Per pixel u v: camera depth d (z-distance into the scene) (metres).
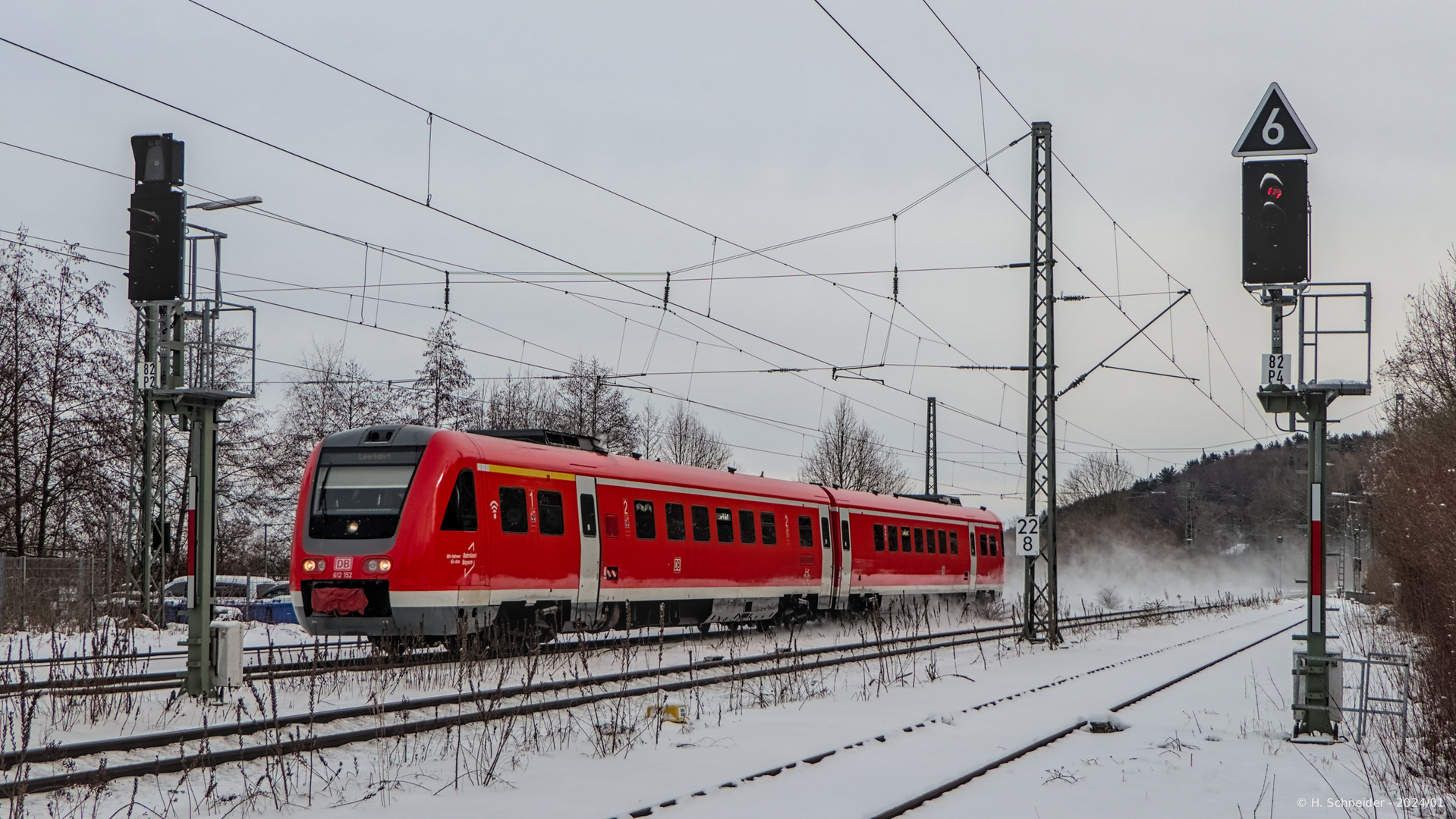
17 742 10.91
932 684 18.23
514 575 19.88
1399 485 30.53
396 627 18.34
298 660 19.27
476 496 19.27
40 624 24.56
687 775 10.34
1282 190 13.38
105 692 12.66
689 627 29.41
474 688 15.55
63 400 32.75
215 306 14.30
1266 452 160.88
